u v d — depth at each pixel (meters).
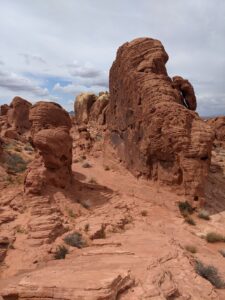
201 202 25.02
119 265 11.55
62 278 9.32
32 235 15.38
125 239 16.78
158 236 17.36
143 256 13.20
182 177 25.95
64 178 22.94
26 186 19.73
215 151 51.94
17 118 61.00
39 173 20.52
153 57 30.02
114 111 37.72
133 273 10.69
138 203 24.19
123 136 34.31
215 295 10.83
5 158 30.45
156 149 26.89
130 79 31.02
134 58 30.92
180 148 25.44
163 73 30.69
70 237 15.95
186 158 25.30
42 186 20.55
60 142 22.33
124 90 33.09
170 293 9.91
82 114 78.94
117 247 15.16
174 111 26.08
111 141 38.38
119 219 19.86
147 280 10.15
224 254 16.62
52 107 24.47
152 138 26.95
